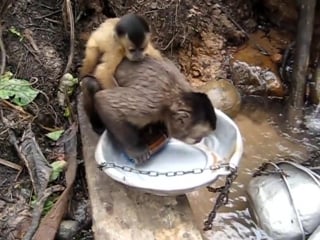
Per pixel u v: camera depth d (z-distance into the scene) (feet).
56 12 7.39
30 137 6.14
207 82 7.59
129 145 5.23
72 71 6.99
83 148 5.91
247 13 8.19
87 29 7.41
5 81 6.42
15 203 5.83
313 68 7.73
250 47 8.02
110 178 5.53
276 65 7.86
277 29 8.18
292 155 6.98
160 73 5.11
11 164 6.11
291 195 5.79
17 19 7.16
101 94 5.16
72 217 5.87
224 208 6.31
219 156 5.42
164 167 5.36
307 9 7.09
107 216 5.26
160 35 7.55
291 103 7.43
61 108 6.68
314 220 5.71
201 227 6.11
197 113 4.99
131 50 5.23
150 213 5.27
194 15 7.77
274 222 5.77
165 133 5.40
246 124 7.32
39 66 6.88
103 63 5.44
